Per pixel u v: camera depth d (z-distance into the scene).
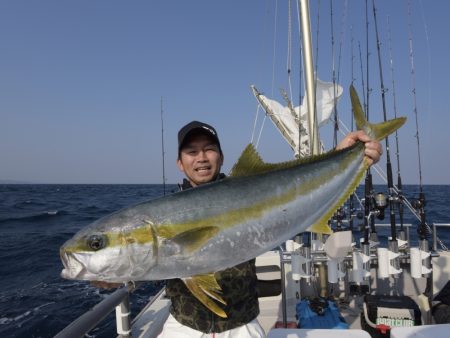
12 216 12.86
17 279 5.42
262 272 2.70
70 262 1.08
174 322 1.24
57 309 4.21
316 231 1.33
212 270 1.11
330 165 1.36
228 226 1.14
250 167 1.23
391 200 2.17
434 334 1.49
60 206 17.11
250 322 1.23
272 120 2.85
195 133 1.30
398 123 1.50
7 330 3.72
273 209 1.22
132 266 1.08
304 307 2.09
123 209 1.13
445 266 2.59
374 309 1.97
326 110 2.66
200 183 1.32
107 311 1.40
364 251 2.12
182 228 1.10
